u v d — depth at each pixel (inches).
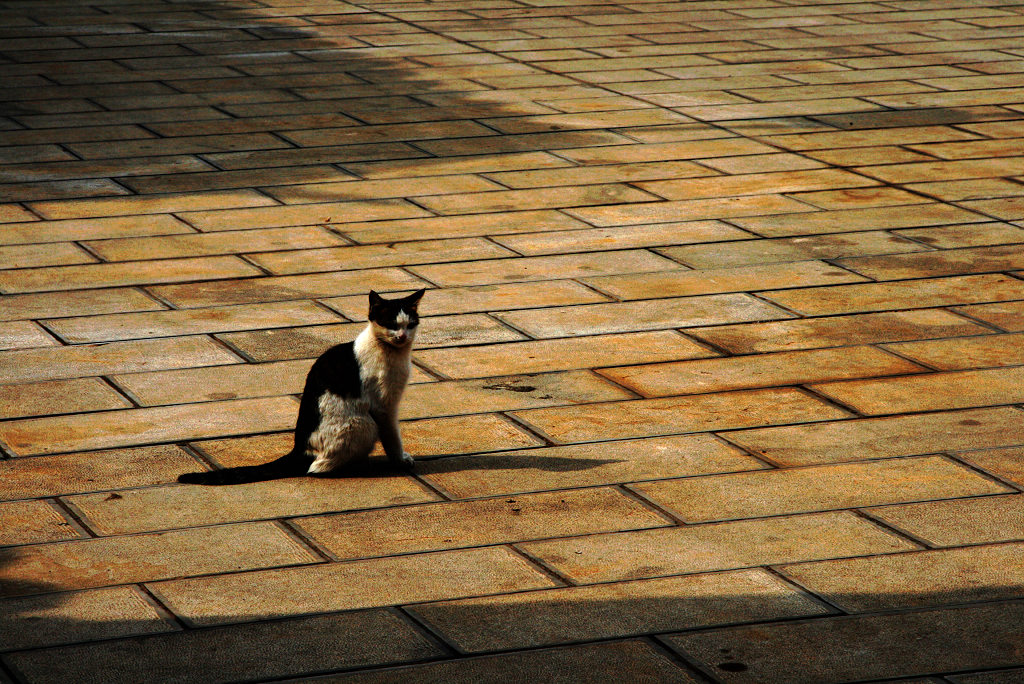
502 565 241.3
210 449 294.4
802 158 582.2
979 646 212.1
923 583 233.9
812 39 884.0
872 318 389.1
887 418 313.9
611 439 301.7
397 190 529.3
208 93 702.5
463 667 205.5
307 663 206.2
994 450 294.0
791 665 206.5
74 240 458.9
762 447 297.0
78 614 221.3
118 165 558.9
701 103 690.8
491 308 397.7
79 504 265.0
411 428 308.2
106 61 785.6
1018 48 847.7
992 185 538.0
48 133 610.9
